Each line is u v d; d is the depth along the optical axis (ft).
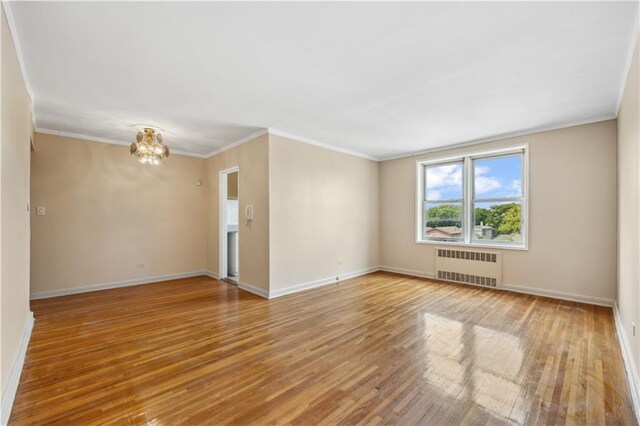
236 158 16.76
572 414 5.93
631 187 8.39
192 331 10.19
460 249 17.16
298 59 7.98
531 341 9.27
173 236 18.57
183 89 9.82
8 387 6.18
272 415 5.91
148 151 13.60
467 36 6.97
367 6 5.93
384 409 6.09
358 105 11.28
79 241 15.20
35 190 13.98
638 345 6.61
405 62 8.16
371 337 9.63
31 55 7.63
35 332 10.07
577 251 13.33
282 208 14.89
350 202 18.84
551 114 12.28
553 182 13.93
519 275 15.06
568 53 7.70
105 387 6.87
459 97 10.54
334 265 17.66
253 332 10.10
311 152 16.38
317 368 7.72
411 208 19.57
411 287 16.16
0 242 5.65
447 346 8.96
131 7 5.90
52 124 13.43
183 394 6.61
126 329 10.36
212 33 6.82
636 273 7.38
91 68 8.37
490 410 6.05
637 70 7.06
